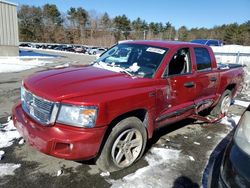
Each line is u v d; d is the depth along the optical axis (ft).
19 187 9.50
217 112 19.43
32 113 10.18
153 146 13.74
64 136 9.00
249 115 8.41
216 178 7.96
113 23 346.54
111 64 13.85
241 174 6.64
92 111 9.15
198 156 13.00
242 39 267.39
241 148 7.22
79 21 330.95
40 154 11.94
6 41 71.46
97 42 296.30
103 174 10.64
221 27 325.01
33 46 186.60
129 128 10.78
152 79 11.89
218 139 15.48
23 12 294.87
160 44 14.21
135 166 11.49
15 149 12.23
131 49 14.42
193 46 15.21
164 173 11.11
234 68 20.54
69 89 9.64
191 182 10.61
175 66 13.62
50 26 309.01
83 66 13.79
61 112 9.20
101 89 9.89
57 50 166.40
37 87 10.19
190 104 14.65
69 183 9.94
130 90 10.56
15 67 46.42
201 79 15.21
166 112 12.80
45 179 10.09
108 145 10.21
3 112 17.60
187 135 15.76
